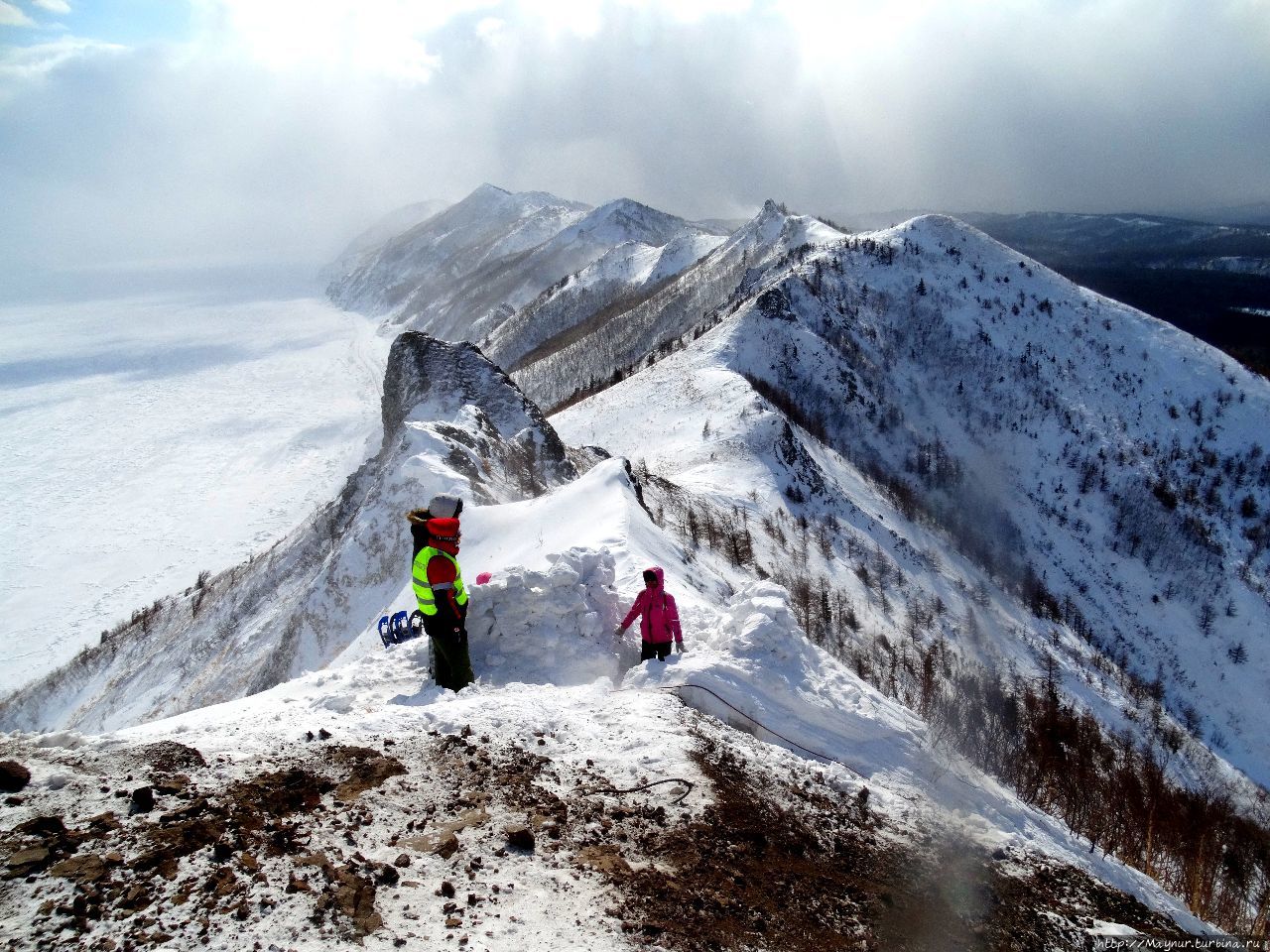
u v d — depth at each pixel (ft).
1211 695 203.82
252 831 16.30
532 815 18.80
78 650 207.92
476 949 13.76
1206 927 26.71
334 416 479.41
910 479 246.68
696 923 16.06
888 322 333.62
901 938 17.52
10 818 15.47
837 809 23.06
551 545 57.77
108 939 12.87
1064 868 23.86
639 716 25.14
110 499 336.90
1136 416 313.32
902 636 123.75
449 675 28.27
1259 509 278.67
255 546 280.92
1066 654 158.40
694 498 138.92
